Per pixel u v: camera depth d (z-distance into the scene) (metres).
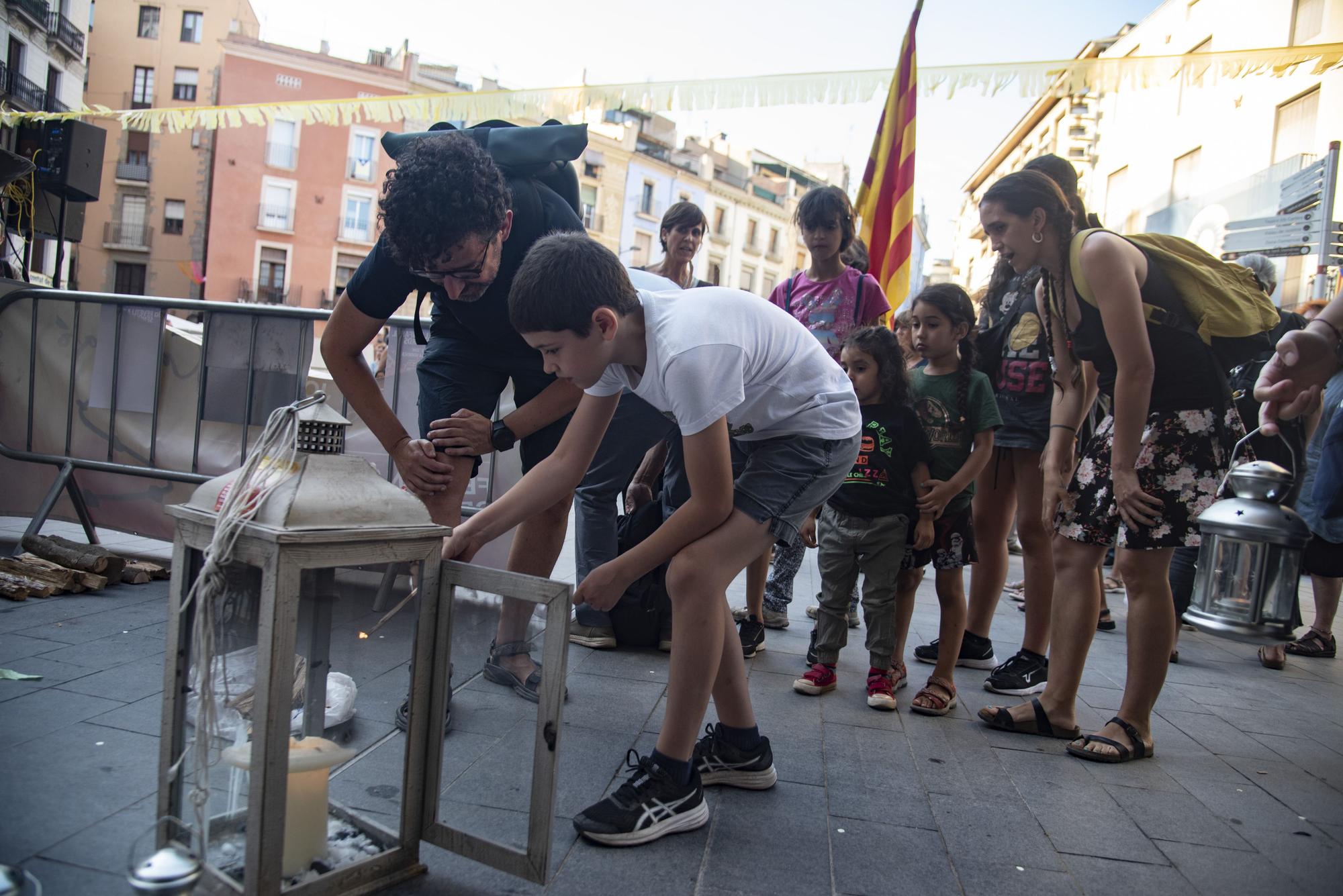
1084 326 2.56
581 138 2.21
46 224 7.05
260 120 6.38
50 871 1.40
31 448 4.16
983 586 3.55
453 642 1.49
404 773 1.49
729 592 4.66
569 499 2.56
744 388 1.86
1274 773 2.46
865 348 2.94
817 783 2.16
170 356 4.04
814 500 1.98
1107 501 2.55
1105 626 4.59
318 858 1.39
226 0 44.00
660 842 1.76
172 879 1.14
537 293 1.63
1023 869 1.75
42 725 2.03
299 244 42.25
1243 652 4.30
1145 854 1.86
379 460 3.86
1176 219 17.03
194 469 3.96
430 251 1.75
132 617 3.05
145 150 43.34
